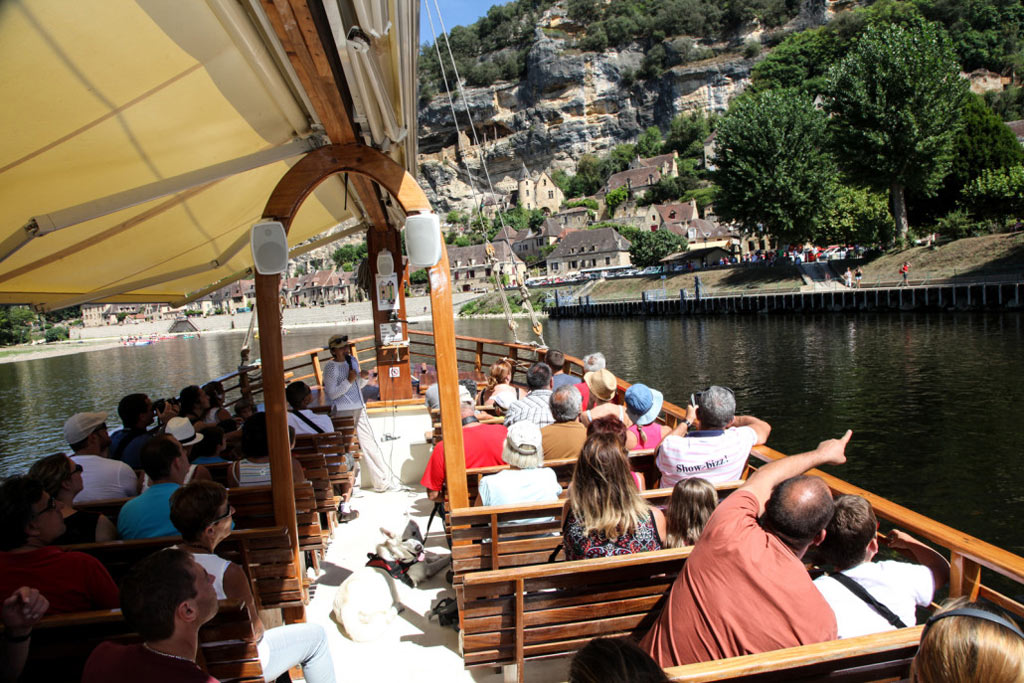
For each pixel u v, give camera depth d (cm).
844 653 186
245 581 262
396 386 817
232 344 8156
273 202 350
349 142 355
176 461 329
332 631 373
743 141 6022
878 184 5300
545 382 520
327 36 243
